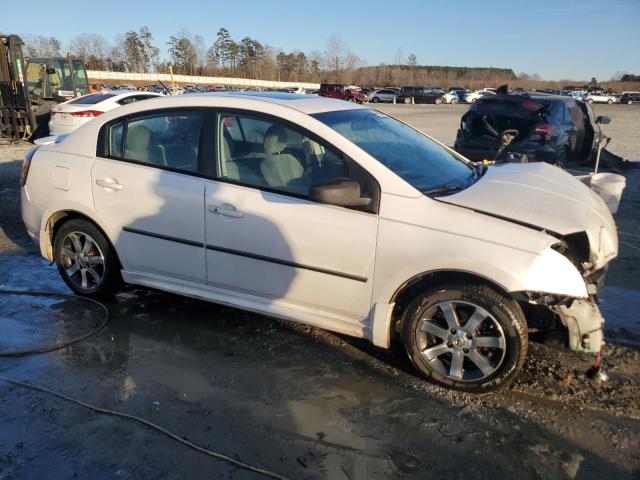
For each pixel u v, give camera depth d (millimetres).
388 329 3314
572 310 3020
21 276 5031
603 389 3266
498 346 3088
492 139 9016
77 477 2541
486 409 3074
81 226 4273
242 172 3635
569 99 9797
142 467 2605
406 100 51219
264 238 3518
